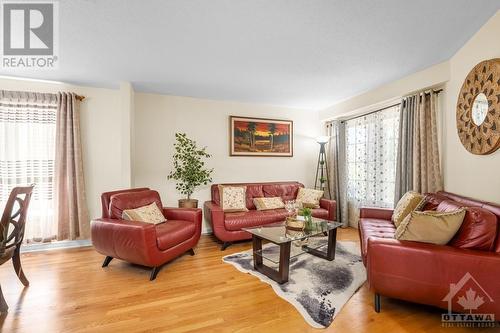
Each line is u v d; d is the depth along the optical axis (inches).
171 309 73.8
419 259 66.1
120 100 138.6
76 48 93.8
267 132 182.4
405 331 63.9
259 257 102.8
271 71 118.4
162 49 95.2
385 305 75.6
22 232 86.0
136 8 69.9
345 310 73.1
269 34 84.5
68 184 128.0
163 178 156.2
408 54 101.6
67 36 84.9
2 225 75.2
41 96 125.3
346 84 137.3
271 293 82.9
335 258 112.8
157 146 154.8
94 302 77.5
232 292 83.6
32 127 124.9
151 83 135.1
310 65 111.4
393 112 142.2
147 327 65.4
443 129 113.5
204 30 81.7
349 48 95.6
